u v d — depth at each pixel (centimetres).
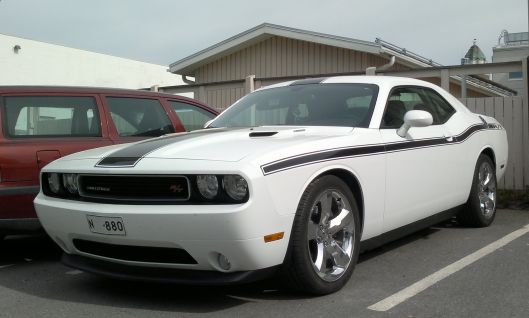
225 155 339
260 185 324
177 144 378
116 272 369
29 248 584
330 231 379
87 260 394
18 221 480
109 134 543
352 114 445
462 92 870
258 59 1617
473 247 514
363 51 1376
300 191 350
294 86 515
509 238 548
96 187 369
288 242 346
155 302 381
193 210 323
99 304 381
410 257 480
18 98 506
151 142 404
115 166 358
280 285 402
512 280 409
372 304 361
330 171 381
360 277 421
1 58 2022
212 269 339
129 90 585
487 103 834
